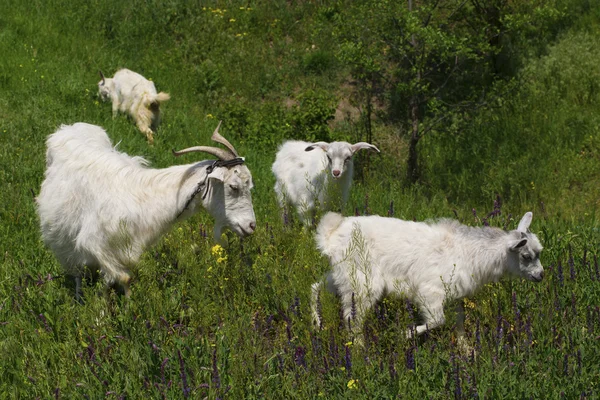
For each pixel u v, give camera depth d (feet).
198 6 78.07
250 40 74.90
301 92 69.62
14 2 74.23
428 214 42.60
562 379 21.40
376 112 65.31
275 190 41.39
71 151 28.76
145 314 24.62
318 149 40.09
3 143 46.60
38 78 60.59
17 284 28.22
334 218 27.17
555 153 58.54
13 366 23.26
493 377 21.40
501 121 62.39
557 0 72.84
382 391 20.79
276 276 28.27
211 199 28.02
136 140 52.85
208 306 25.27
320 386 21.11
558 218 43.55
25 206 37.47
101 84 58.70
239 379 20.95
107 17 75.20
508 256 25.64
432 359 22.36
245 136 60.49
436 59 67.10
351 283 25.55
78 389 21.34
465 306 26.61
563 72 65.72
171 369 21.80
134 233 27.27
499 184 56.34
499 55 68.08
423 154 60.85
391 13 53.16
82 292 28.09
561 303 25.95
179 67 71.77
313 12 77.97
